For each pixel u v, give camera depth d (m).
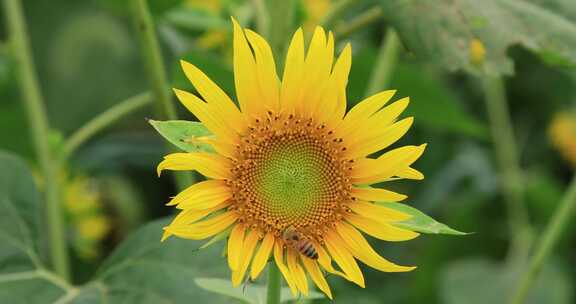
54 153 0.69
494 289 1.02
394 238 0.52
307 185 0.52
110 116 0.68
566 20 0.62
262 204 0.52
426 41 0.60
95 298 0.61
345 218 0.53
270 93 0.52
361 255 0.52
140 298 0.60
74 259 0.88
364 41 1.04
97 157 0.96
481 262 1.04
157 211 1.07
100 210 0.91
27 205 0.65
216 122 0.51
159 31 0.77
